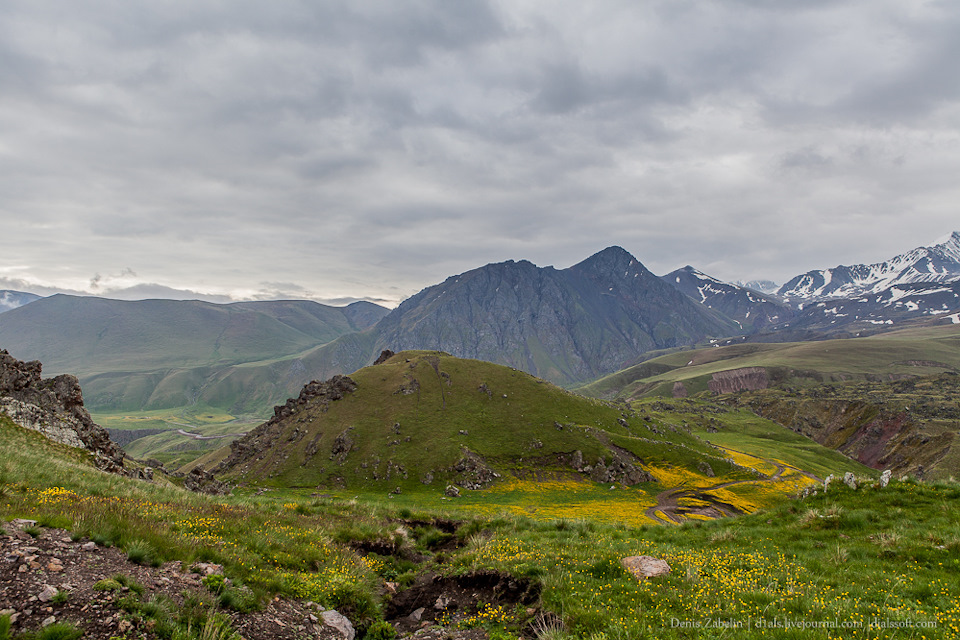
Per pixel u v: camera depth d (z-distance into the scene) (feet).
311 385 592.19
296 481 433.07
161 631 35.12
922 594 44.78
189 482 225.76
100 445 155.74
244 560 53.01
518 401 557.74
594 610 42.93
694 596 45.34
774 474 501.97
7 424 126.93
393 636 49.34
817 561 55.93
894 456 650.02
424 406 527.40
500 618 47.26
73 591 35.91
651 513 350.43
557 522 89.15
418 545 88.17
